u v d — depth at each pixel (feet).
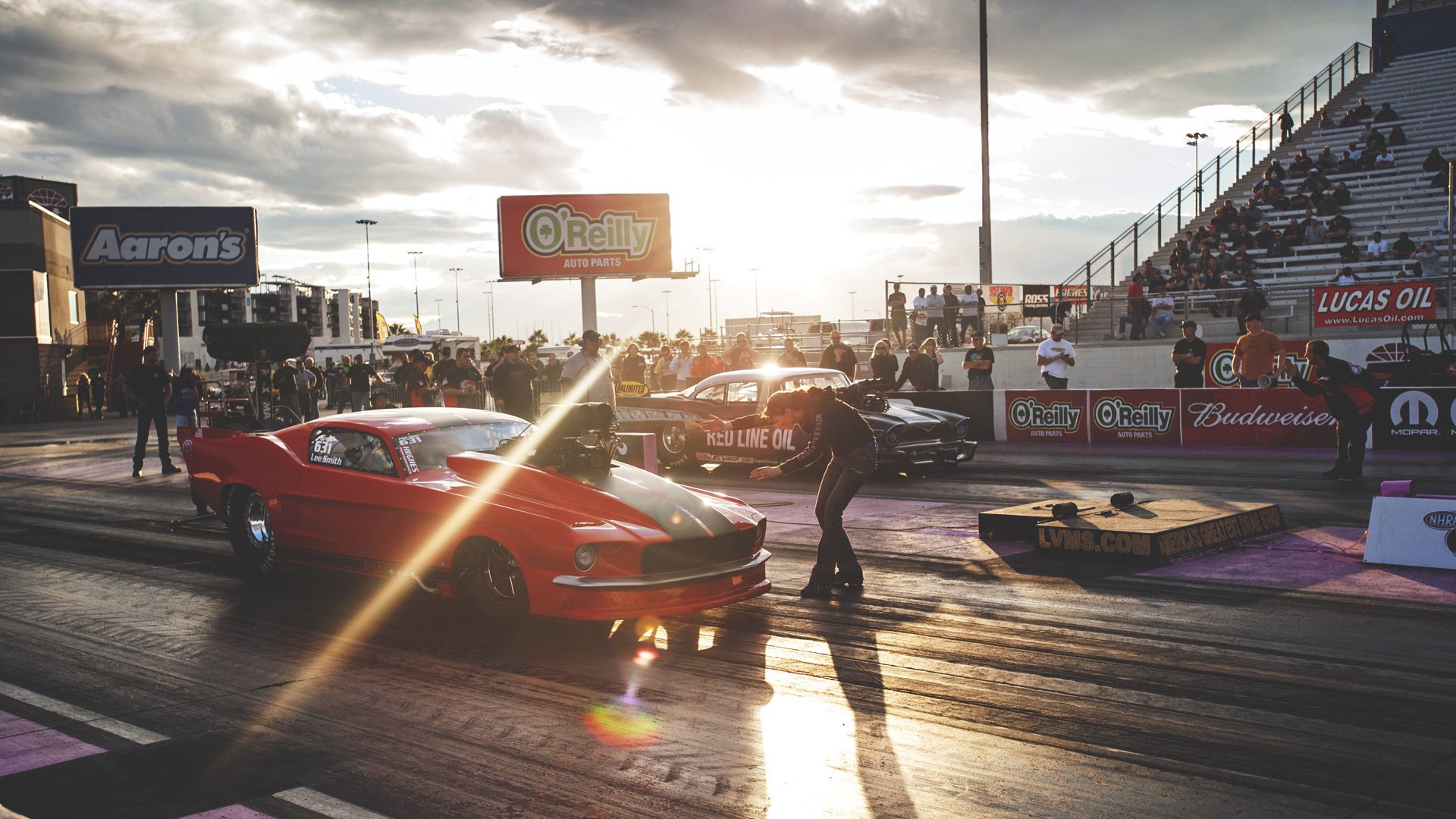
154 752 14.57
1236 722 14.85
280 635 20.89
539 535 19.52
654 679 17.58
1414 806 12.09
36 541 33.30
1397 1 130.72
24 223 120.78
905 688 16.81
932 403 59.72
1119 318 81.76
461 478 22.09
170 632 21.36
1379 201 83.56
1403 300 62.28
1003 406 57.62
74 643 20.56
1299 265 79.56
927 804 12.45
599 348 39.50
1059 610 21.43
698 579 19.72
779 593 23.70
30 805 12.77
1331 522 30.09
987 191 91.45
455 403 58.29
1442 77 106.73
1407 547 24.58
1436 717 14.87
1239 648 18.42
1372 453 45.37
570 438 21.98
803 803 12.55
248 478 25.39
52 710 16.44
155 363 51.88
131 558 29.78
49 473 55.01
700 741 14.67
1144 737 14.39
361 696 16.92
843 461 23.52
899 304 84.17
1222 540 27.20
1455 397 44.39
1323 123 104.01
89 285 95.04
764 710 15.93
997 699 16.14
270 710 16.33
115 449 69.72
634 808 12.45
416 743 14.75
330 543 23.45
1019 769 13.43
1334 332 64.85
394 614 22.45
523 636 20.29
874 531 31.14
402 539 21.95
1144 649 18.49
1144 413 53.01
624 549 19.26
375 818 12.28
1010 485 39.83
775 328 110.83
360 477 23.06
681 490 22.06
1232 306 73.00
